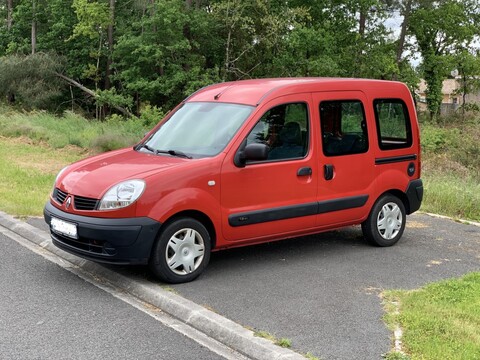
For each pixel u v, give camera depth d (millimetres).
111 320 4816
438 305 5066
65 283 5738
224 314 4855
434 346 4160
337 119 6746
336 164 6695
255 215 6012
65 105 45438
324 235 7926
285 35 36406
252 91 6422
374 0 38312
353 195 6883
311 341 4320
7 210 8516
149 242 5371
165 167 5633
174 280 5598
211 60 40062
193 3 39594
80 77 44469
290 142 6344
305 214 6426
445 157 27141
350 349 4188
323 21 39688
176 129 6582
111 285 5746
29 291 5469
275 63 36812
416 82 42500
